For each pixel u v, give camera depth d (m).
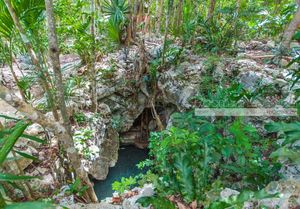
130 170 3.74
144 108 4.28
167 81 3.84
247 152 1.92
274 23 4.39
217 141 1.80
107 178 3.38
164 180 1.61
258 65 3.40
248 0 4.43
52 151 2.22
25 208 0.60
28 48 1.83
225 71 3.45
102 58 4.16
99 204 1.61
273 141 2.31
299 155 1.49
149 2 5.14
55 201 1.72
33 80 2.82
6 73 3.35
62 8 2.68
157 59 4.07
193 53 4.13
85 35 3.25
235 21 4.06
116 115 4.04
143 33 4.60
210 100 2.56
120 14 4.18
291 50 3.38
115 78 3.90
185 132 1.76
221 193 1.53
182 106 3.49
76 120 2.95
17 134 0.93
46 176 2.02
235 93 2.60
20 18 1.61
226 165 1.92
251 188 1.89
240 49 4.09
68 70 3.73
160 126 3.84
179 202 1.46
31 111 1.24
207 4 5.01
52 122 1.38
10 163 1.85
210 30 4.17
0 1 1.51
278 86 2.86
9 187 1.59
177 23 4.70
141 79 4.08
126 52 4.29
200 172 1.58
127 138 4.34
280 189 1.48
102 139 3.32
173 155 1.65
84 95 3.40
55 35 1.47
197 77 3.58
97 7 4.35
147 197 1.36
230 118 2.44
